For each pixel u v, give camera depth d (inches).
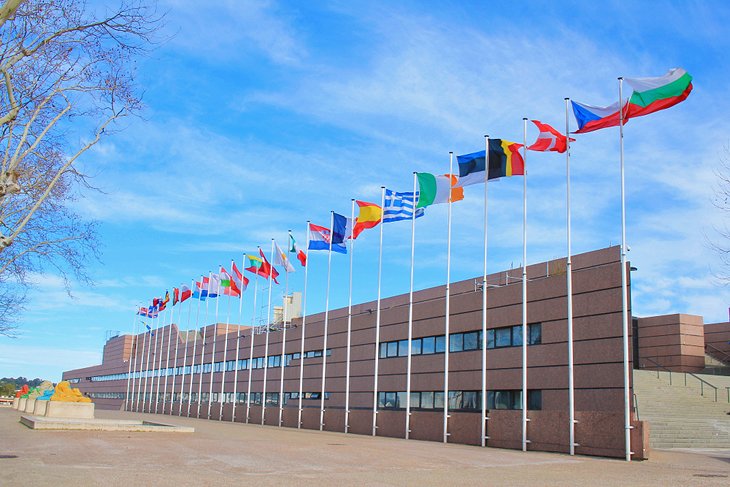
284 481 549.0
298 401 1915.6
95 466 612.7
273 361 2112.5
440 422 1186.0
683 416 1206.9
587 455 892.0
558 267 1261.1
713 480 605.9
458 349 1333.7
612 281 1026.1
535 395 1136.8
